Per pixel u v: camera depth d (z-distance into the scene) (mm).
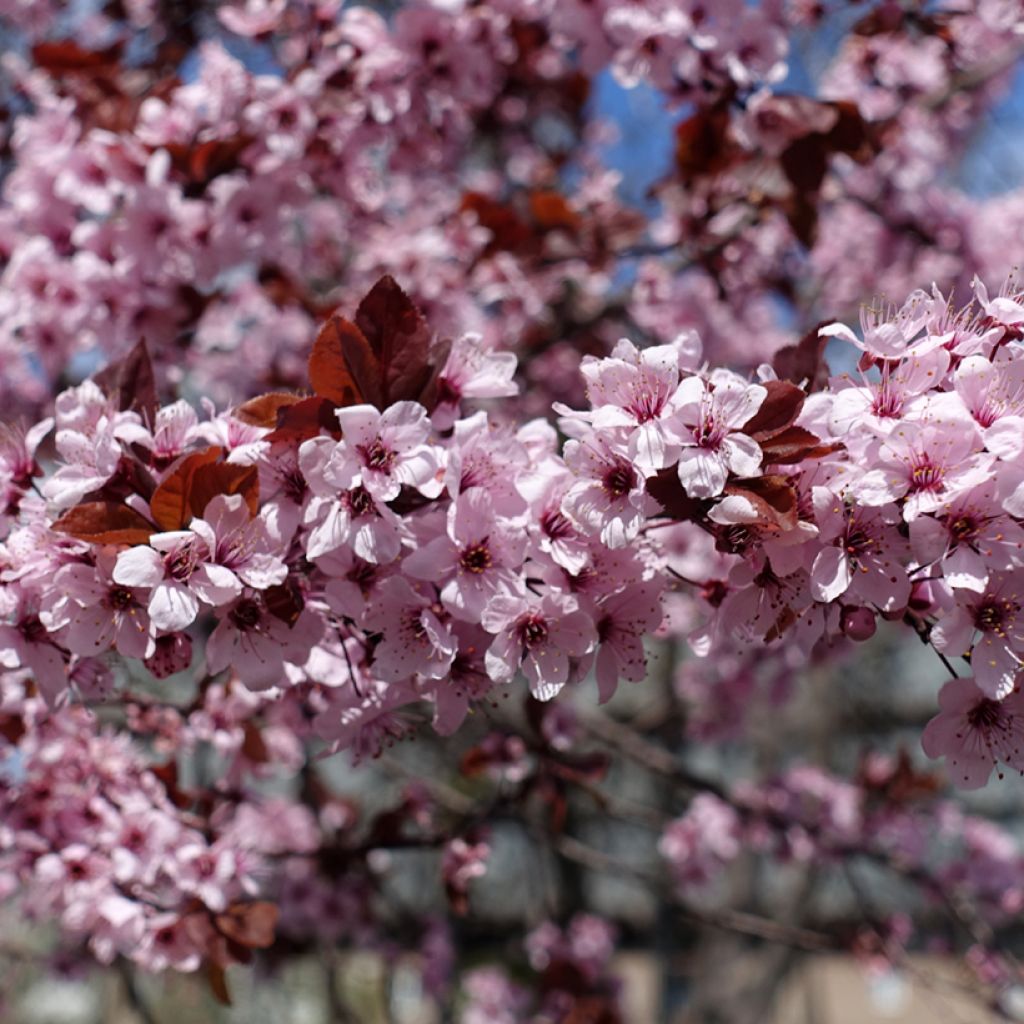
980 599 2096
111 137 3838
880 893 8211
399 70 4219
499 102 6039
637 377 2104
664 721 6805
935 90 5496
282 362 5637
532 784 4035
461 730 6102
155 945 3172
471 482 2186
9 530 2400
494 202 4824
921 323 2139
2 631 2334
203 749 4441
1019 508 1927
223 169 3992
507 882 10328
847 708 9914
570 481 2213
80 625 2141
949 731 2201
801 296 6477
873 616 2232
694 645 2430
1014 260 5613
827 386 2357
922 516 1995
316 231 6207
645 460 2027
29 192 4059
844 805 5910
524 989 7254
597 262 4828
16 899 4398
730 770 9250
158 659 2229
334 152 4312
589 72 4262
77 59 4547
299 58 4457
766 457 2035
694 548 3061
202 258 3971
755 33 4039
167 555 2066
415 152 4645
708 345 5805
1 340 4094
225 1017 9836
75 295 3990
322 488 2074
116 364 2750
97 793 3352
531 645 2182
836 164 5664
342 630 2496
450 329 4840
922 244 5742
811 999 11289
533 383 5863
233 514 2105
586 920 7195
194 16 5672
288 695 2979
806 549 2078
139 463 2207
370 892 5855
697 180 4289
